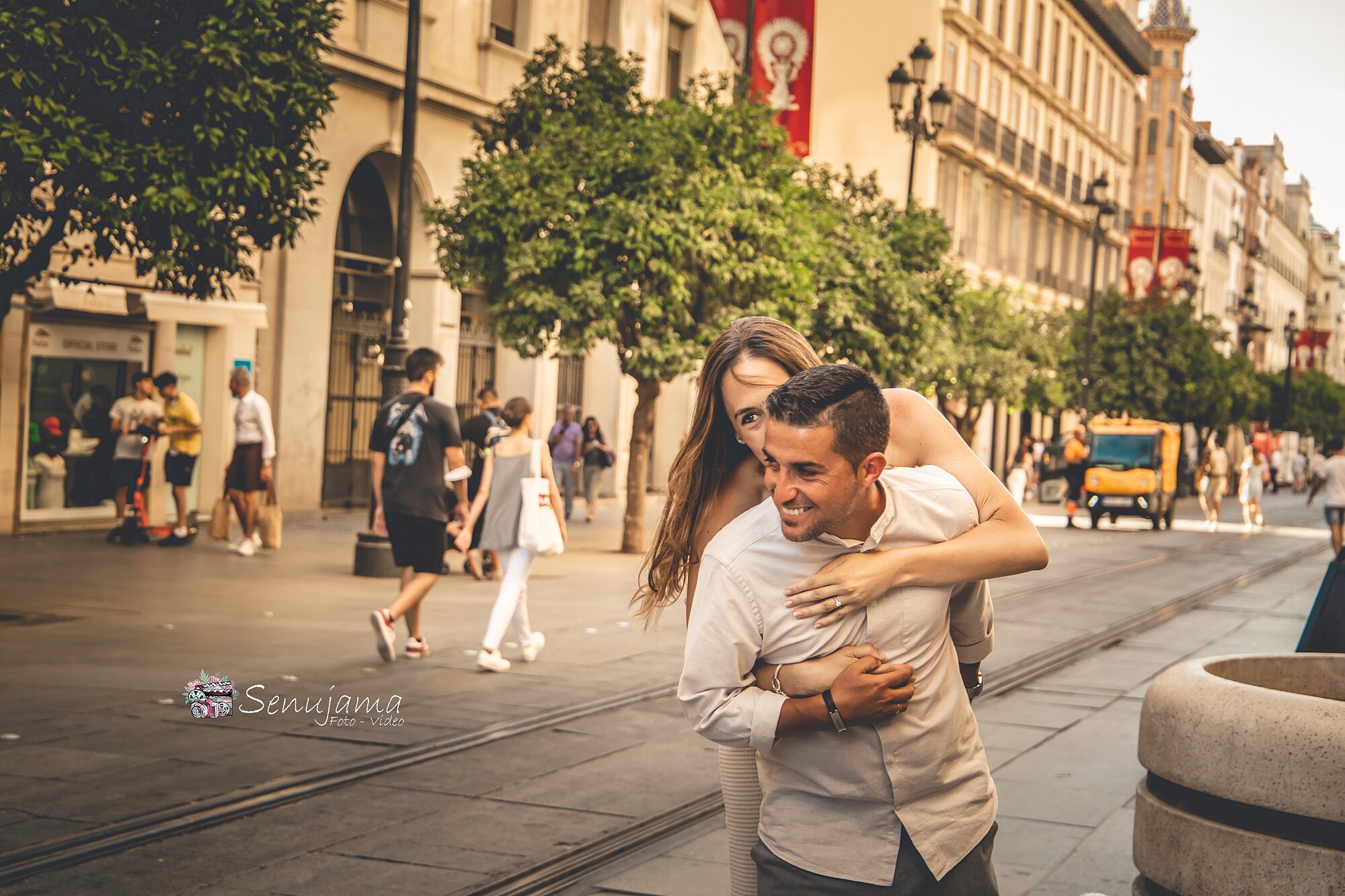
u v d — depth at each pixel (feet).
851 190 81.00
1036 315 124.88
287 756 20.26
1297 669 12.07
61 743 20.36
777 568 8.05
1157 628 40.65
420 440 29.14
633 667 29.30
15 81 28.78
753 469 9.71
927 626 8.12
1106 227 195.11
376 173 72.33
